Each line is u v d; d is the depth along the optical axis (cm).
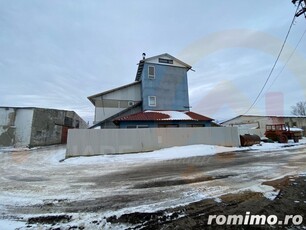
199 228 293
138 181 588
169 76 2062
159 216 338
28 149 1669
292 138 2088
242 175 630
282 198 400
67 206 395
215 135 1594
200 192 462
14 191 502
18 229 304
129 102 1978
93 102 2000
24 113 1867
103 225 312
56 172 749
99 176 669
